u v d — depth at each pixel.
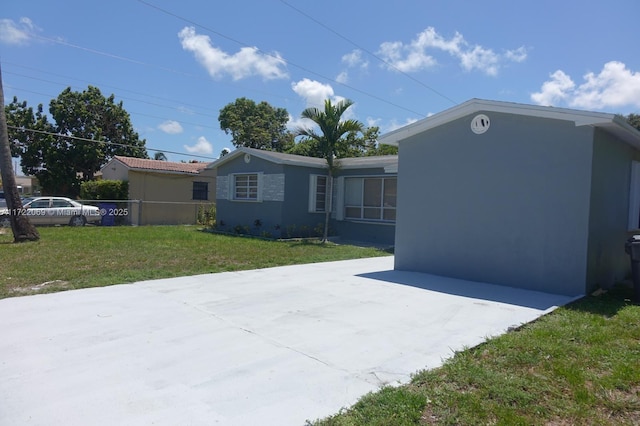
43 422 2.84
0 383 3.40
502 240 7.50
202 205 22.84
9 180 12.27
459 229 8.09
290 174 15.48
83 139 24.97
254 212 16.53
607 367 3.73
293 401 3.16
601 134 6.87
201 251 11.30
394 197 14.52
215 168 18.78
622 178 8.00
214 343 4.38
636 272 6.38
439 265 8.41
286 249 12.27
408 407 3.02
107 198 21.34
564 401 3.12
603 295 6.71
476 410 2.97
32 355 3.99
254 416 2.95
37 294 6.38
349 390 3.34
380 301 6.23
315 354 4.09
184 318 5.25
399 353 4.12
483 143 7.75
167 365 3.80
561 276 6.82
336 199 16.16
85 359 3.91
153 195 22.23
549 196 6.95
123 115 28.48
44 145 25.80
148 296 6.38
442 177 8.36
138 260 9.55
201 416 2.94
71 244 11.91
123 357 3.97
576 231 6.68
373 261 10.54
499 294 6.74
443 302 6.19
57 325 4.90
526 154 7.21
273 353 4.11
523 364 3.79
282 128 39.25
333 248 12.92
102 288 6.84
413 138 8.84
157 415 2.95
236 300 6.20
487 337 4.54
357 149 28.78
